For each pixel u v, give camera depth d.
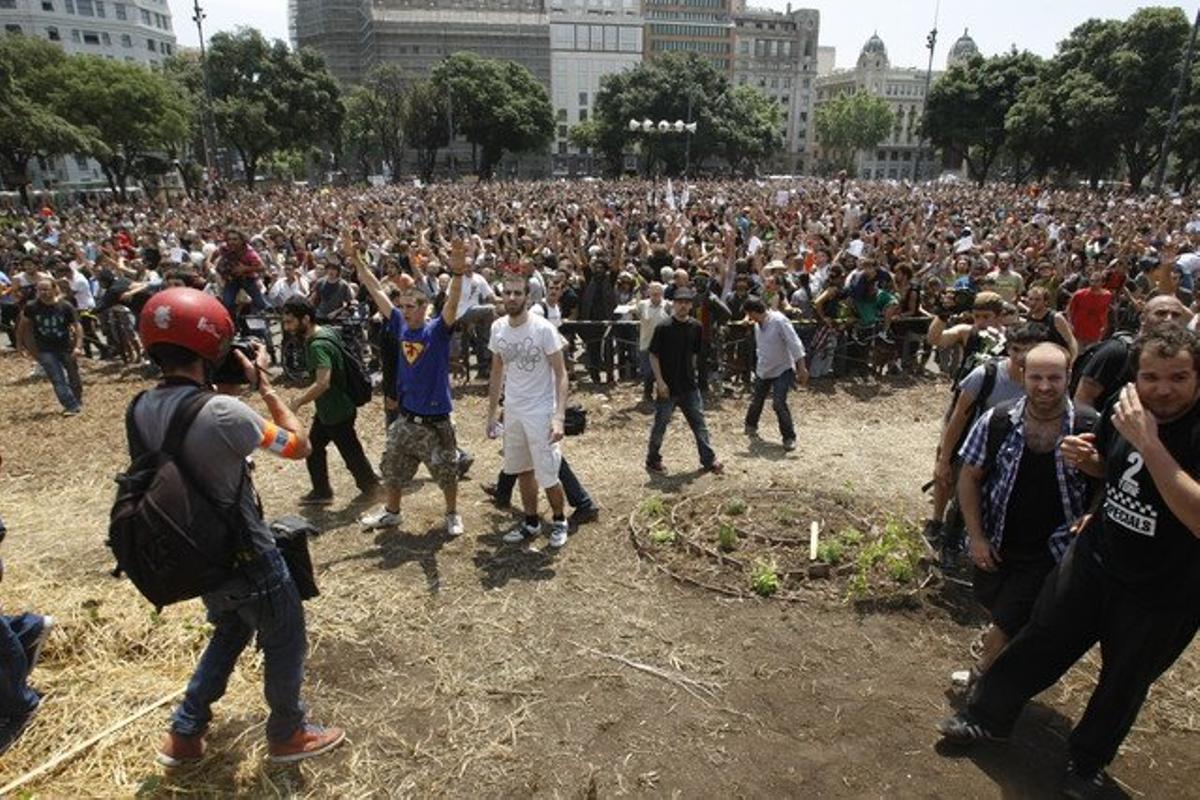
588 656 4.04
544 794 3.11
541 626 4.31
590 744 3.40
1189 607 2.61
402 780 3.16
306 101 65.44
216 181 48.25
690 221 24.09
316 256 15.41
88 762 3.16
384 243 18.02
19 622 3.15
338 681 3.81
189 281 7.64
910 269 10.72
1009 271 10.84
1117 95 52.62
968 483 3.38
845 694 3.73
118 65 46.72
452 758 3.30
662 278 10.40
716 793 3.11
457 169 113.12
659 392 6.63
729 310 10.08
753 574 4.72
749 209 25.50
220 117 56.91
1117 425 2.46
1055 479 3.13
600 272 10.59
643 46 126.50
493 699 3.69
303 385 9.97
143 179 58.38
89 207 38.72
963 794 3.08
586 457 7.35
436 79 79.38
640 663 3.98
